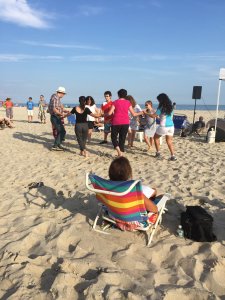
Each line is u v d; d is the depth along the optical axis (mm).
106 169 7387
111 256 3406
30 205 4895
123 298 2664
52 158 8758
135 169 7332
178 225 4090
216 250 3502
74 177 6629
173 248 3520
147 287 2877
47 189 5664
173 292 2738
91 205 4797
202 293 2729
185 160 8344
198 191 5570
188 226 3699
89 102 10961
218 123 12766
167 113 7992
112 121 8211
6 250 3492
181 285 2920
